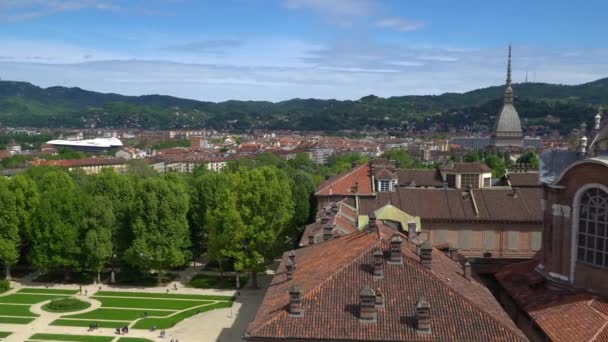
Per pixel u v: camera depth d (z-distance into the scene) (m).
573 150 74.50
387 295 53.91
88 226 125.94
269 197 119.31
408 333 49.94
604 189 61.06
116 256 134.75
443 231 118.25
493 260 85.25
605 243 61.62
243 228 118.62
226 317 104.56
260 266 121.56
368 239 64.31
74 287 126.50
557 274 67.94
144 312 108.25
